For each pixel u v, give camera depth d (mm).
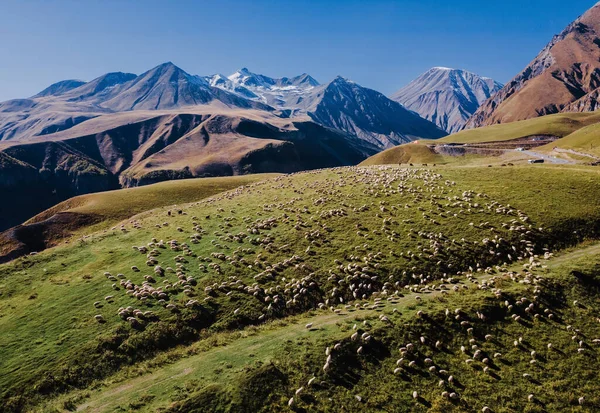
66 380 30219
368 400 25703
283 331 33875
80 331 35531
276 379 27219
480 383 26719
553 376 27047
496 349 29641
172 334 34844
